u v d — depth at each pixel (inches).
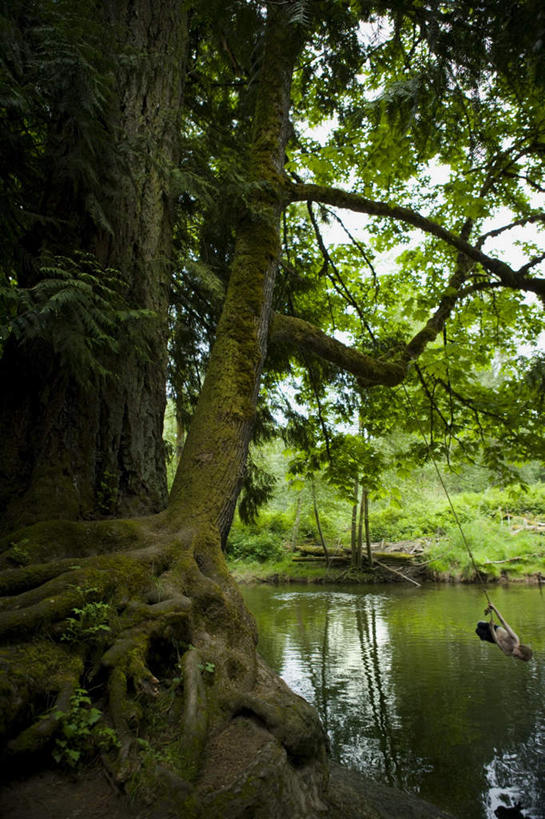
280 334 180.9
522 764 167.5
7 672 79.7
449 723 203.6
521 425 310.7
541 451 304.3
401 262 356.5
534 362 246.2
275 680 112.6
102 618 98.0
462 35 115.5
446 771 163.3
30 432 136.3
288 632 385.7
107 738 81.7
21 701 77.7
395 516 968.3
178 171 150.9
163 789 72.8
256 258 171.3
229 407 150.3
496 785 153.6
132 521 130.2
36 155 147.1
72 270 125.7
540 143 279.6
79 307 109.8
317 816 86.4
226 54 208.7
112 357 149.0
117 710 85.1
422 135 149.7
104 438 144.6
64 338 110.8
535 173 313.6
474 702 226.5
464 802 143.8
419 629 384.2
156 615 103.3
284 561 870.4
